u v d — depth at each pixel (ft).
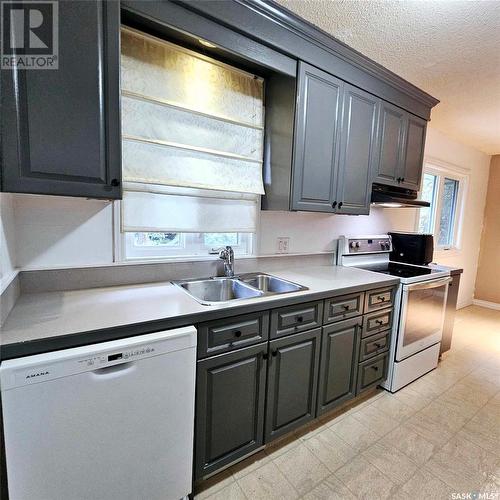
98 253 4.92
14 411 2.80
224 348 4.30
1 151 2.98
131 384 3.38
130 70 4.58
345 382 6.27
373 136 7.07
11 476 2.87
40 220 4.42
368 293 6.38
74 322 3.41
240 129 5.88
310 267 7.95
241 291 5.83
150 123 4.84
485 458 5.33
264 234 6.98
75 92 3.31
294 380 5.30
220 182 5.67
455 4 4.62
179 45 4.97
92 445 3.24
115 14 3.48
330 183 6.37
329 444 5.56
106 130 3.54
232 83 5.66
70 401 3.05
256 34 4.81
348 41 5.74
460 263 14.12
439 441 5.72
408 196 8.05
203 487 4.58
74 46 3.26
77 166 3.40
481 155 14.14
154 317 3.66
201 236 6.28
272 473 4.88
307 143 5.84
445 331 8.91
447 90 7.84
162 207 5.37
